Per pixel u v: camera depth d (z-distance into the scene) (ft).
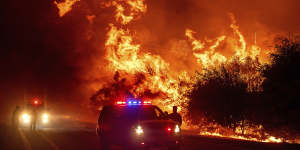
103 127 61.52
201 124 97.19
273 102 80.69
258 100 85.81
